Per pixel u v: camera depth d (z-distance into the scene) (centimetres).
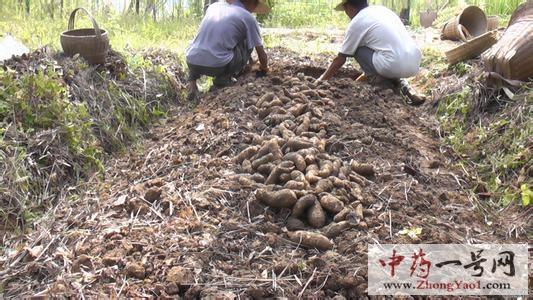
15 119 455
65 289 294
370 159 436
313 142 425
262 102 512
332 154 435
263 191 356
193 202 364
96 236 341
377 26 593
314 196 353
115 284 297
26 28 789
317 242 328
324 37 937
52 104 472
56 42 717
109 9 1030
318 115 480
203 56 590
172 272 299
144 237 333
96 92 530
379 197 382
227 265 312
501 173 464
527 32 537
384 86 612
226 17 592
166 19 1015
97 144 488
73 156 459
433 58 739
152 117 567
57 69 528
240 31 598
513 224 402
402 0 1135
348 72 669
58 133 459
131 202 370
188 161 434
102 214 371
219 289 294
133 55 640
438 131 549
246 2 630
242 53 614
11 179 405
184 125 511
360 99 543
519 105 514
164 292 290
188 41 852
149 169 434
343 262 316
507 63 533
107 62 578
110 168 468
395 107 571
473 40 642
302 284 302
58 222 379
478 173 476
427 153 480
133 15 987
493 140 505
